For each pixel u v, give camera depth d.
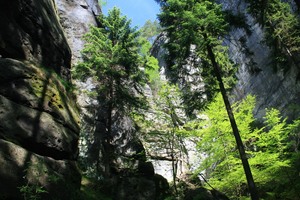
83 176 15.69
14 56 11.02
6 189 7.53
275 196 15.41
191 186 19.27
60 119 10.99
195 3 12.77
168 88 18.23
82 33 25.97
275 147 14.71
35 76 10.83
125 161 18.72
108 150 17.84
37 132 9.51
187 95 13.86
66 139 10.73
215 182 15.62
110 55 18.39
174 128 18.66
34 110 9.90
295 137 16.83
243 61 29.97
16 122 9.02
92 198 12.74
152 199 14.94
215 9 12.77
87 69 17.73
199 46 12.49
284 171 13.98
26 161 8.46
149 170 18.91
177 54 13.33
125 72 18.11
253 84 28.88
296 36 17.91
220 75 12.73
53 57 14.21
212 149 15.53
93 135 18.64
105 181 15.46
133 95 18.88
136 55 18.77
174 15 12.27
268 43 19.44
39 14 13.50
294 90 23.92
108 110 18.17
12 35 11.14
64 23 25.61
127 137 20.50
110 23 20.17
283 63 19.25
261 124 26.45
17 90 9.69
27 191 7.68
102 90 18.00
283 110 24.78
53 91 11.40
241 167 14.43
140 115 19.52
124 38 19.03
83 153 17.30
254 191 10.29
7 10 11.27
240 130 15.30
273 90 26.28
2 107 8.88
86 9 28.58
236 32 30.94
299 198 13.87
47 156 9.79
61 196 9.34
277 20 18.28
